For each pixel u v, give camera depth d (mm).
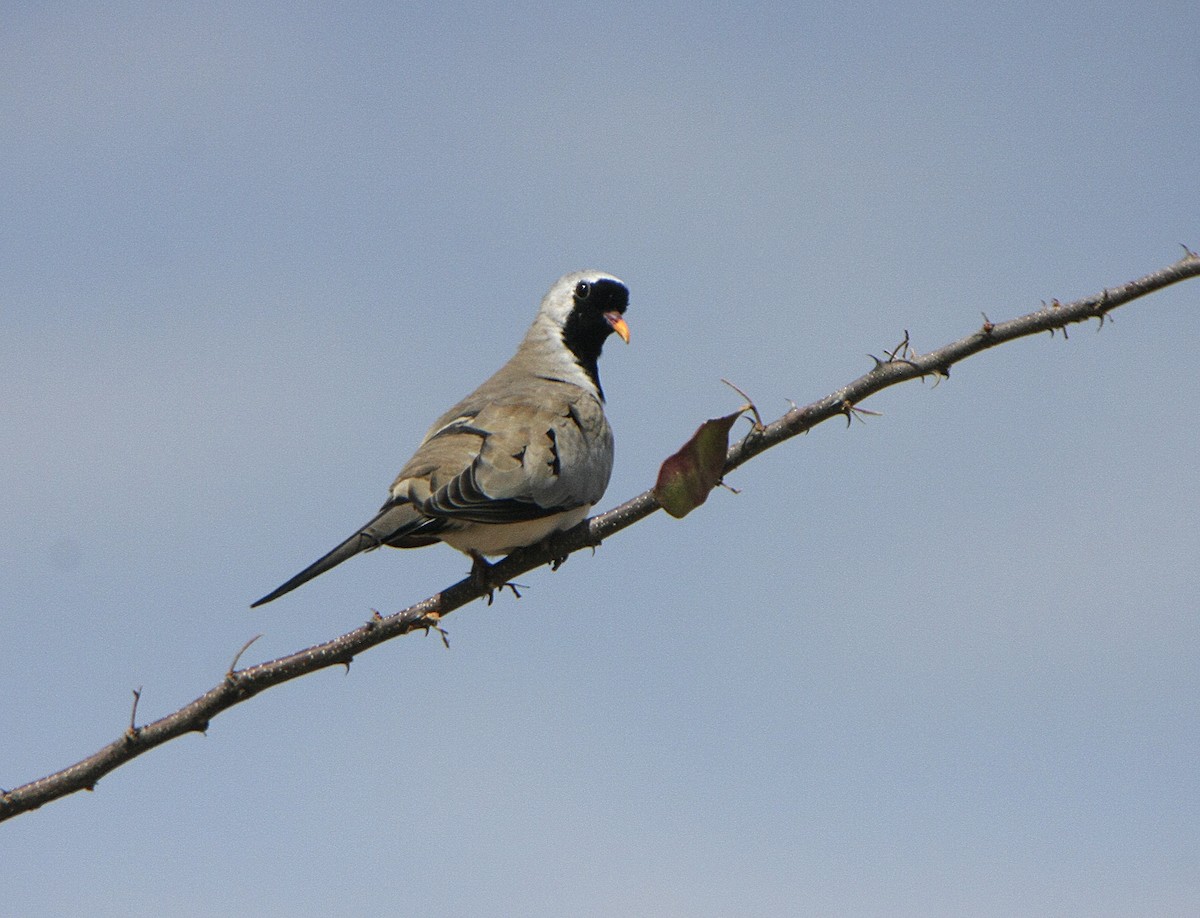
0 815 8008
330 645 8555
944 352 8461
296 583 10086
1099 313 8195
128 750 8125
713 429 7852
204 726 8273
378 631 8609
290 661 8461
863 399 8555
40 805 8047
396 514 10961
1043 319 8320
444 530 11562
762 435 8414
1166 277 8141
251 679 8344
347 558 10422
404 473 11648
